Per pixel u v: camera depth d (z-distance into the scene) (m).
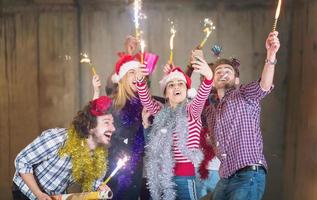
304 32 5.81
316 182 5.31
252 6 6.37
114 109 4.50
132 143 4.47
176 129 4.16
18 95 6.54
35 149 3.71
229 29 6.41
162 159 4.18
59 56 6.54
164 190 4.14
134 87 4.54
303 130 5.74
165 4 6.45
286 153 6.26
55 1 6.49
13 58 6.51
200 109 4.16
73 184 4.23
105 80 6.58
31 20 6.50
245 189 3.79
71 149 3.70
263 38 6.38
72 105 6.57
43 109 6.55
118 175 4.43
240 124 3.91
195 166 4.29
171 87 4.27
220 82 4.55
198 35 6.45
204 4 6.43
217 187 4.03
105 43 6.55
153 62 4.72
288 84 6.26
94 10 6.53
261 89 3.82
